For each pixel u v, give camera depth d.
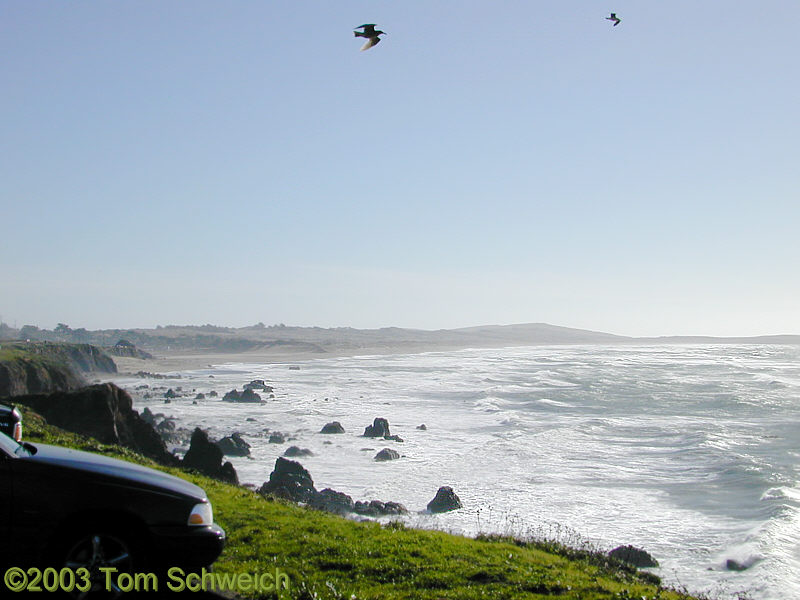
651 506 34.94
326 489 36.00
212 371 157.62
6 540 7.00
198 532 7.63
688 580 24.42
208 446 37.62
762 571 24.58
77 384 75.00
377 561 11.12
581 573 12.41
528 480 41.44
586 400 88.56
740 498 35.81
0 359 66.62
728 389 100.94
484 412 77.25
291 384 118.31
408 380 126.56
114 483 7.45
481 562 11.81
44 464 7.36
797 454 48.03
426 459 49.06
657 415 72.12
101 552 7.26
